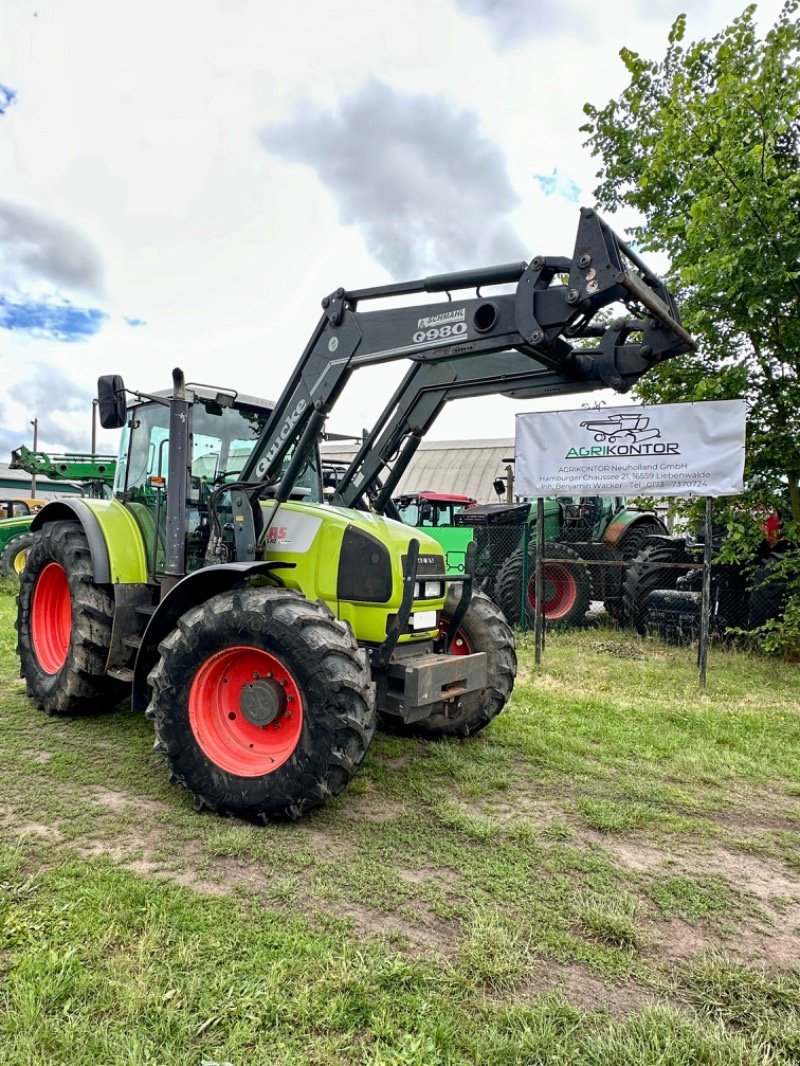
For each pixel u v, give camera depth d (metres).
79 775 3.80
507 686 4.58
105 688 4.77
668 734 4.88
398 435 4.57
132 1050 1.80
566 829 3.32
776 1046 1.96
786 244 6.49
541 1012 2.03
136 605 4.61
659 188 7.92
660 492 6.62
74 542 4.82
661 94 8.29
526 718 5.13
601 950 2.39
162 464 4.63
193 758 3.38
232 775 3.29
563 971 2.27
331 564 3.88
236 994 2.05
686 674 6.72
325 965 2.20
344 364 3.75
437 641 4.39
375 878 2.79
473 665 4.03
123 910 2.46
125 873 2.75
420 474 29.80
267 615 3.27
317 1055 1.84
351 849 3.04
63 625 5.27
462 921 2.52
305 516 4.02
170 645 3.48
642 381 7.93
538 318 3.21
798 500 7.40
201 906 2.53
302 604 3.37
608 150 8.80
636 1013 2.06
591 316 3.23
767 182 6.57
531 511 9.95
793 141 7.17
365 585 3.79
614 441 6.82
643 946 2.43
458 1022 1.98
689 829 3.41
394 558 3.79
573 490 7.03
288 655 3.21
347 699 3.15
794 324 6.88
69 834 3.10
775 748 4.64
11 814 3.30
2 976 2.11
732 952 2.43
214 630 3.37
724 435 6.34
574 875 2.91
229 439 4.77
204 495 4.55
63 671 4.71
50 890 2.60
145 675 3.94
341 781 3.17
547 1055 1.86
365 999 2.05
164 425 4.66
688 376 7.61
